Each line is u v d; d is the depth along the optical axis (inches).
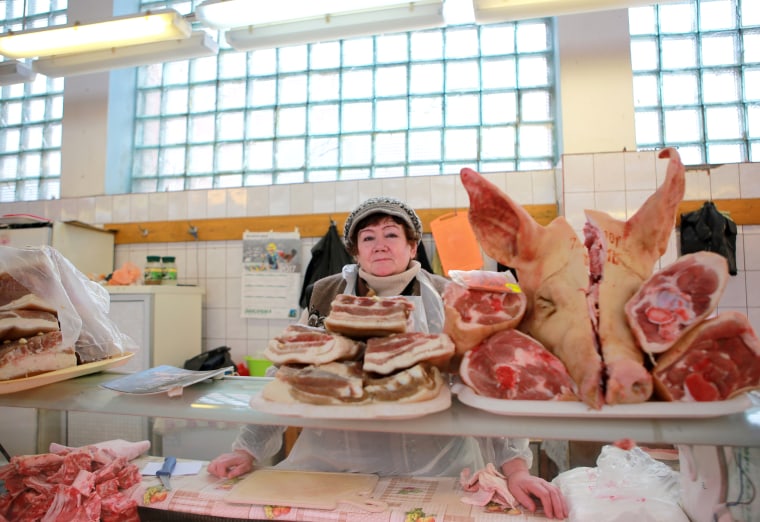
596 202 94.5
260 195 114.8
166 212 118.6
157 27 88.4
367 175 119.3
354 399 27.1
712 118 107.3
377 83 121.0
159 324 97.4
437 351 27.3
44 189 132.6
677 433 25.1
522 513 32.2
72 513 34.7
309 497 33.7
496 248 28.2
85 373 40.2
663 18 110.0
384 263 52.2
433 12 85.9
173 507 34.7
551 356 26.5
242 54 127.3
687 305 24.9
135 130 131.3
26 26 134.7
